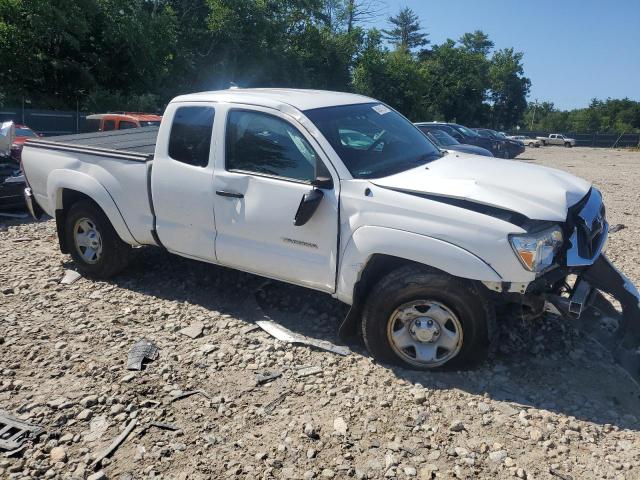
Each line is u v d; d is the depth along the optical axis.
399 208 4.01
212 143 4.88
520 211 3.75
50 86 28.38
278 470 3.20
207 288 5.72
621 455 3.30
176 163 5.07
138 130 7.19
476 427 3.56
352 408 3.76
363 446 3.40
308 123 4.45
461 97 71.31
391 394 3.89
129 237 5.55
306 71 42.25
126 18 29.50
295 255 4.54
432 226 3.89
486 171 4.39
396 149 4.83
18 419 3.65
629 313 4.18
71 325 4.96
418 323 4.08
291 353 4.45
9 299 5.49
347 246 4.23
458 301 3.92
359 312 4.38
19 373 4.20
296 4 41.97
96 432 3.54
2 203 8.55
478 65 73.69
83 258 6.01
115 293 5.66
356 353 4.44
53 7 25.95
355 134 4.65
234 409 3.77
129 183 5.38
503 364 4.25
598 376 4.12
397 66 53.47
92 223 5.84
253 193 4.64
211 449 3.38
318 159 4.36
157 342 4.65
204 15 37.72
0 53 25.70
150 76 31.53
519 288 3.78
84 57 28.83
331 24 50.44
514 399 3.83
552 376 4.11
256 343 4.62
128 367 4.24
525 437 3.46
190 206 5.02
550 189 4.05
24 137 14.47
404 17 83.94
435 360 4.09
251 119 4.74
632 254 7.28
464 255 3.79
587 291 4.01
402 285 4.03
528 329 4.65
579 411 3.72
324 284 4.44
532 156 36.91
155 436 3.50
